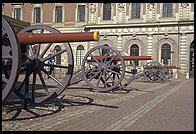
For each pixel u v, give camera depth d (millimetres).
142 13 44188
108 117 8062
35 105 9430
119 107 10031
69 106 9875
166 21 42219
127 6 45094
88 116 8125
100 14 46531
